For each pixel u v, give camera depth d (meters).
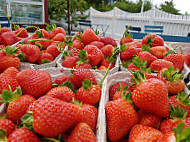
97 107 0.14
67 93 0.13
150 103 0.12
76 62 0.23
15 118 0.12
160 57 0.26
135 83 0.13
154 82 0.12
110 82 0.18
